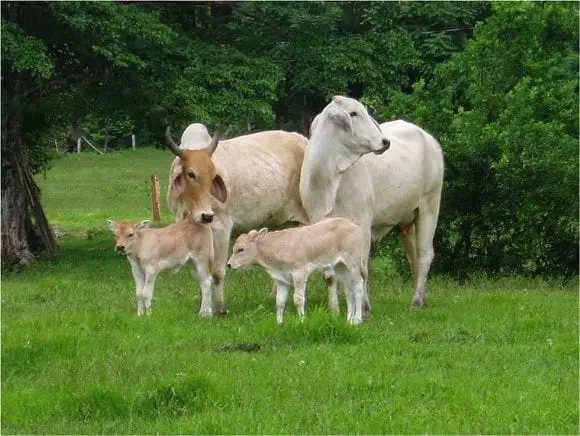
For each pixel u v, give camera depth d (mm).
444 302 14812
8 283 18516
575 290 17234
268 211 14148
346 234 12266
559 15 21031
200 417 8883
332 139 12836
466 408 9148
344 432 8586
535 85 20250
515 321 12805
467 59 20594
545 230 19094
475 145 18750
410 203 14109
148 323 12305
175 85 21406
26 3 21422
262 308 13398
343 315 13109
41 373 10367
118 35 20625
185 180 13125
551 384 9969
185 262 13117
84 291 16688
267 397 9359
